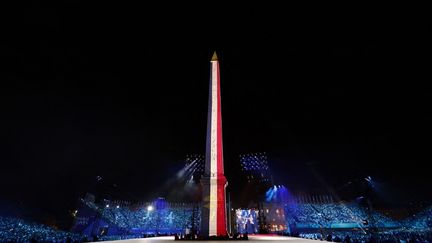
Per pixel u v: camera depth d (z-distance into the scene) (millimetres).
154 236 43844
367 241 26766
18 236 29297
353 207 60188
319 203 63438
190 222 59188
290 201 63531
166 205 63938
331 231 50312
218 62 38688
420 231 38156
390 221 54094
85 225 53594
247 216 57375
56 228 50750
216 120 34719
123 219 59594
